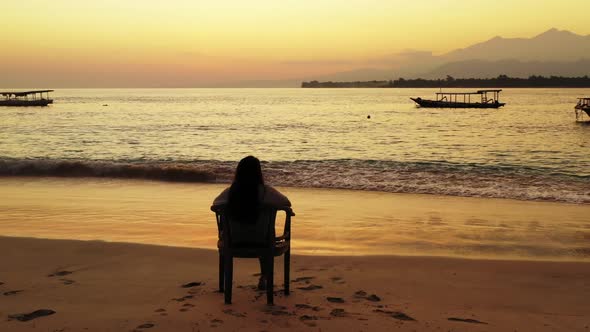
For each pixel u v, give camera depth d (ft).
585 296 16.99
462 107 280.92
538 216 32.91
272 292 14.97
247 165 14.82
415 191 43.39
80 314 14.14
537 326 13.83
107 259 21.21
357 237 27.12
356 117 202.08
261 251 14.78
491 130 134.31
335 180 48.80
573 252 24.30
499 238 27.09
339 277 18.84
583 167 61.77
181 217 32.22
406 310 15.03
